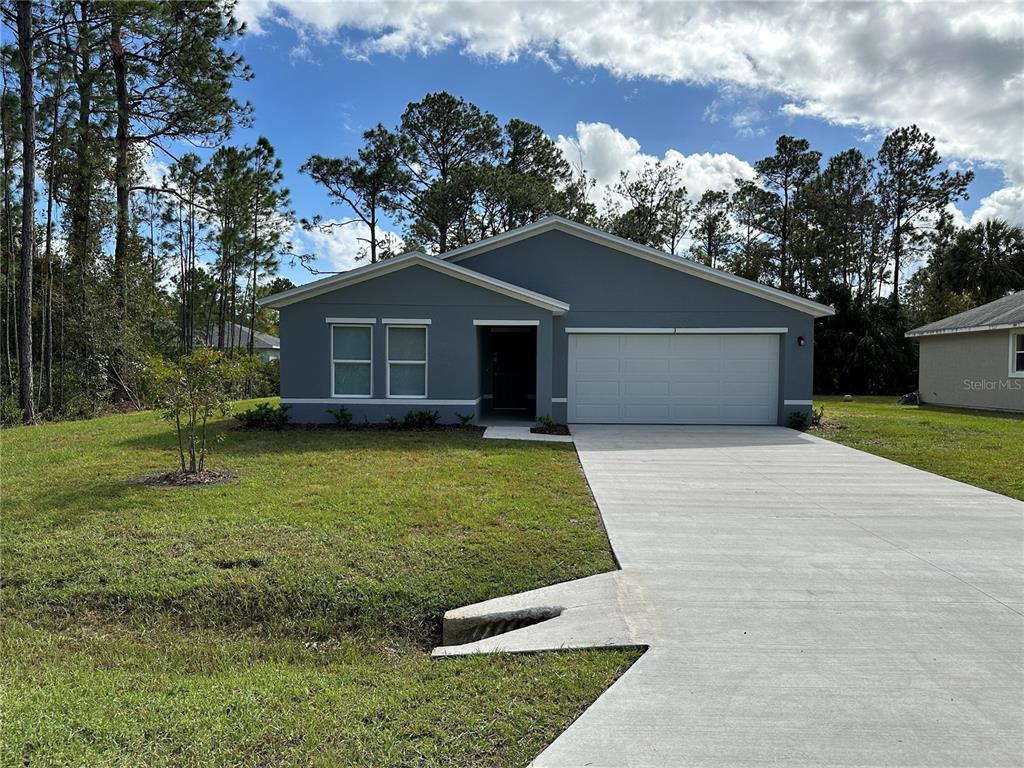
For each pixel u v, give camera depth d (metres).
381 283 12.32
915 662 3.30
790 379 13.41
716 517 6.11
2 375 17.45
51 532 5.34
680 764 2.46
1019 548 5.20
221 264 24.03
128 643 3.86
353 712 2.93
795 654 3.39
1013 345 17.64
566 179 31.69
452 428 12.09
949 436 11.70
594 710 2.86
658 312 13.61
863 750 2.54
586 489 7.21
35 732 2.72
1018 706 2.88
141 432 11.36
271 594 4.34
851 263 33.38
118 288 18.97
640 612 3.94
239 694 3.13
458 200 26.06
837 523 5.93
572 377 13.81
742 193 35.53
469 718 2.84
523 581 4.52
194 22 18.39
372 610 4.20
